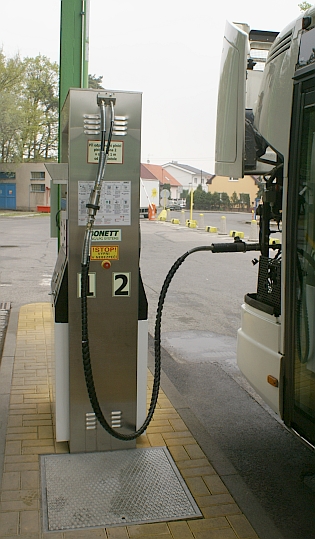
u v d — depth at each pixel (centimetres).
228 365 597
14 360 545
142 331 359
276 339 339
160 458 353
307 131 304
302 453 392
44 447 359
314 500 331
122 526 282
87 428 351
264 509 315
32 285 1016
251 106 438
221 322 784
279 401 333
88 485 318
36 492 308
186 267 1320
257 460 380
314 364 301
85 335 324
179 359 614
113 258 339
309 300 307
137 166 334
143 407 368
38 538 269
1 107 4322
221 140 384
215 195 5972
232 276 1198
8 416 407
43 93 4819
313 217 303
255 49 450
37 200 4466
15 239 1941
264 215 379
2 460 341
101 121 313
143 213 3619
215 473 340
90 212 315
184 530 282
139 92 327
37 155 4894
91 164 326
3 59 4422
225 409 475
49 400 441
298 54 312
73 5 561
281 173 370
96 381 348
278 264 346
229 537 279
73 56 568
